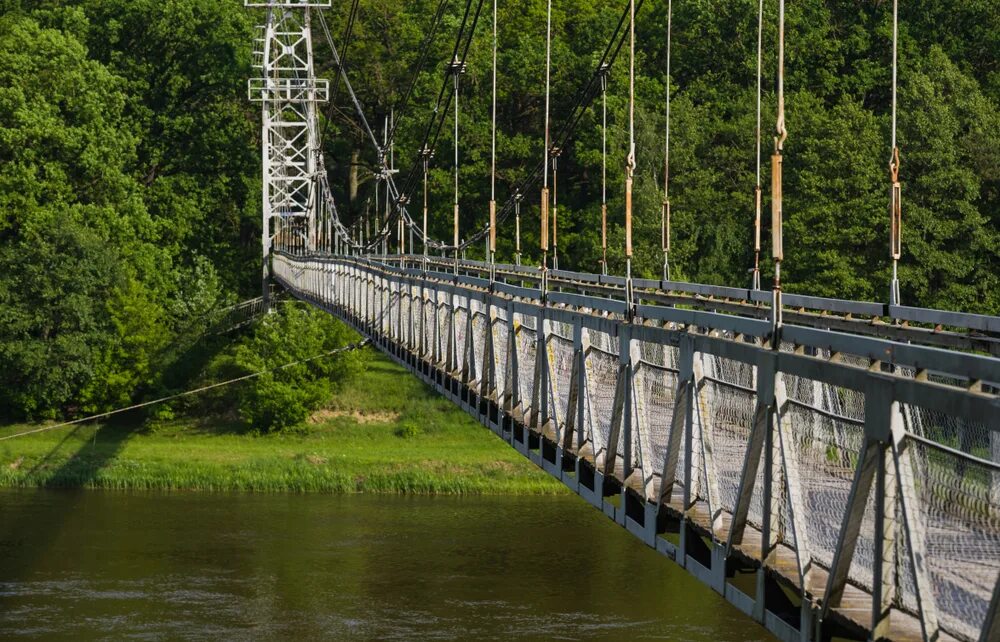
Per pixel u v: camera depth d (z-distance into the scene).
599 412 22.84
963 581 10.49
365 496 77.88
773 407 14.23
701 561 17.25
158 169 134.75
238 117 136.25
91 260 100.69
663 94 113.44
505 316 31.44
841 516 12.76
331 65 140.62
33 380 95.88
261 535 64.81
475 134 122.44
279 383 93.75
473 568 57.62
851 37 105.75
